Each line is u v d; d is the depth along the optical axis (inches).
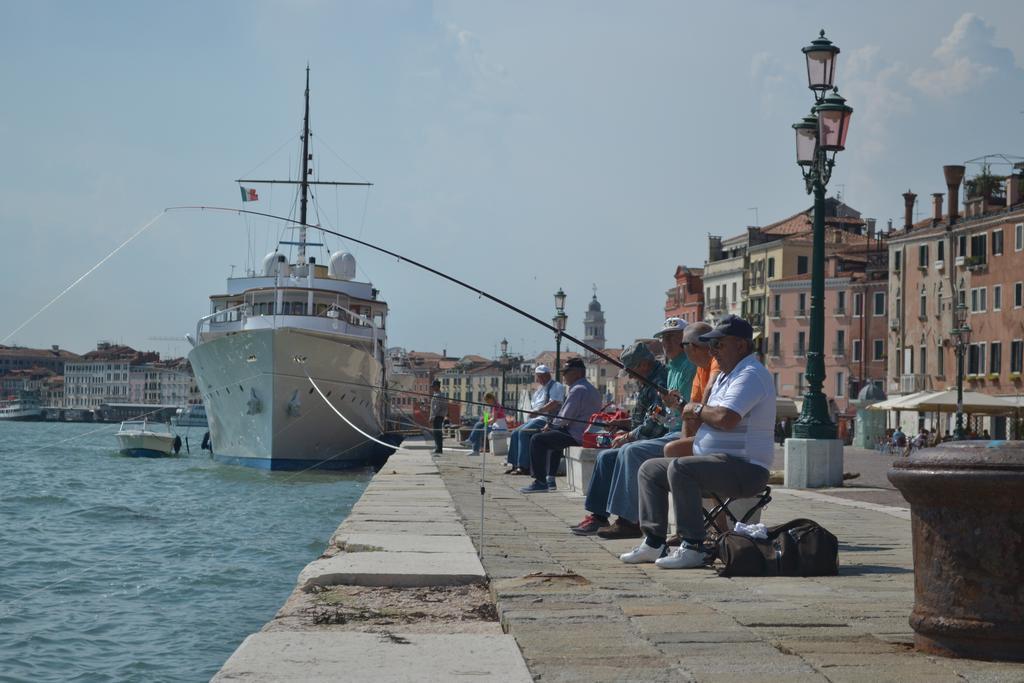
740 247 4370.1
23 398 7175.2
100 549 734.5
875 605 259.1
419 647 202.1
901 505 646.5
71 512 1021.8
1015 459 196.1
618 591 276.5
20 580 594.6
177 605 521.0
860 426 2888.8
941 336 3016.7
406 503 571.8
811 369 842.2
